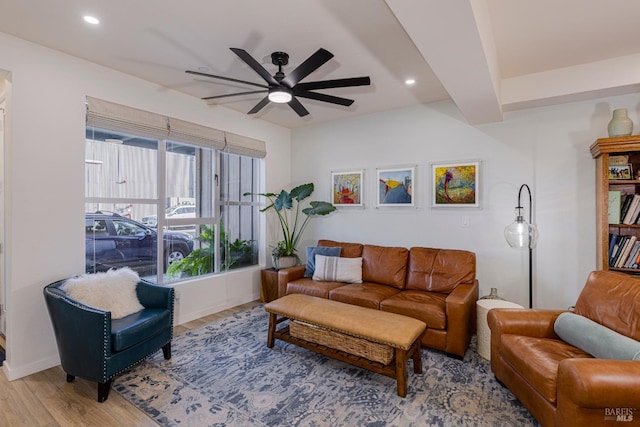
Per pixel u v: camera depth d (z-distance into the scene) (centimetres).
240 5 202
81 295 239
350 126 446
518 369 199
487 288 356
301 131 495
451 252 344
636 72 269
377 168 424
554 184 324
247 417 198
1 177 308
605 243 278
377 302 309
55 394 221
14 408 205
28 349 247
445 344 275
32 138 248
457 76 229
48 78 256
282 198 437
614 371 149
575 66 290
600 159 285
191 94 358
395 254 372
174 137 346
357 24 222
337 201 459
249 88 340
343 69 291
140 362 252
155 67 291
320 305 279
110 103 292
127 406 208
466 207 366
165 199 353
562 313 229
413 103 388
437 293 332
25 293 246
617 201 283
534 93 305
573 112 316
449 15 158
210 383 236
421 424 191
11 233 241
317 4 200
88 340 213
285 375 247
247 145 431
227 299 411
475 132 362
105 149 304
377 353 233
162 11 209
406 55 266
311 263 407
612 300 208
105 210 304
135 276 281
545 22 223
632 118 293
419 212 395
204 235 394
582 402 148
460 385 233
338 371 254
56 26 226
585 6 206
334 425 191
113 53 266
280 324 347
